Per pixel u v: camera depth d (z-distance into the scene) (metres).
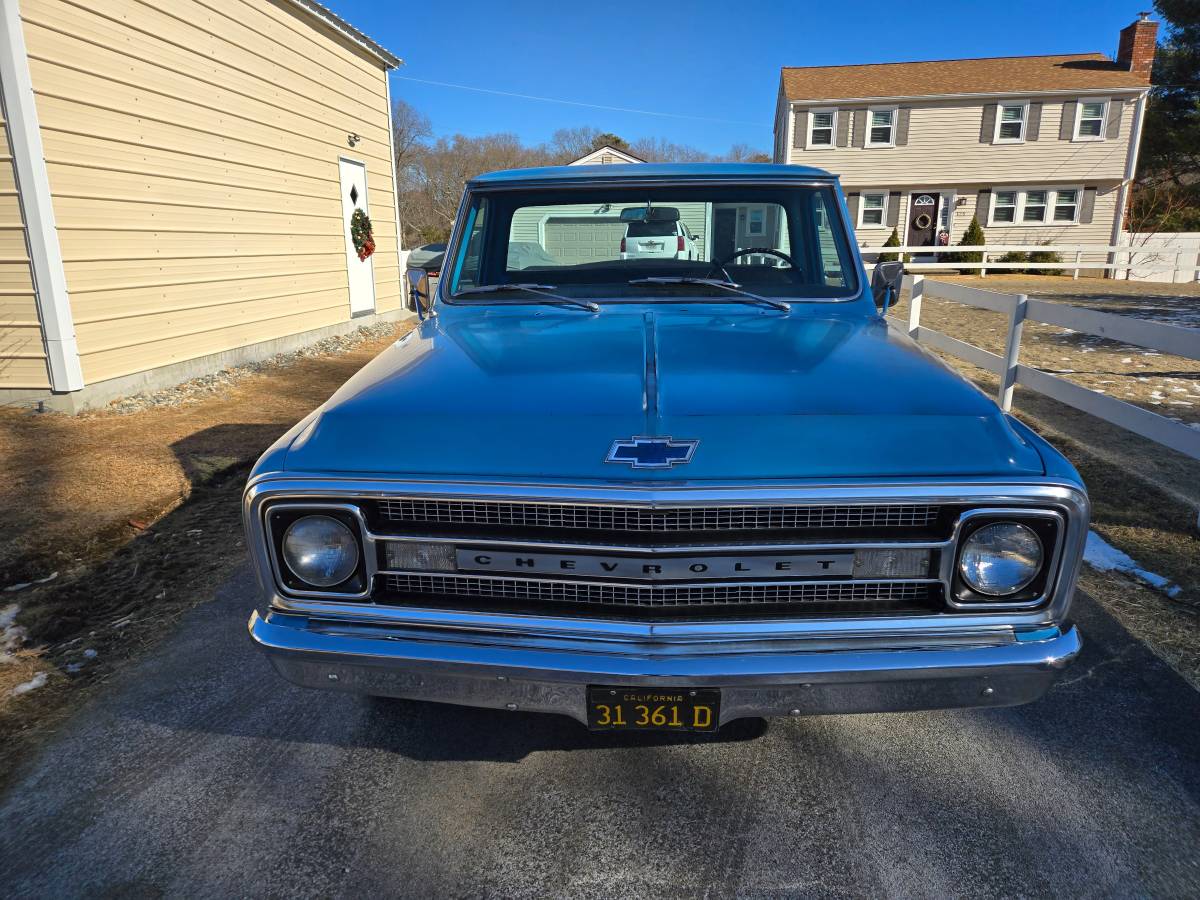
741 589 1.91
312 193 10.39
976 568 1.88
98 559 3.97
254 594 3.62
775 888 2.01
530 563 1.92
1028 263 23.34
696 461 1.85
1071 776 2.38
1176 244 24.95
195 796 2.35
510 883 2.04
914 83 25.53
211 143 8.15
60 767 2.47
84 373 6.61
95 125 6.55
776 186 3.17
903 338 2.59
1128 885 1.99
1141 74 24.62
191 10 7.73
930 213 26.02
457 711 2.78
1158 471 5.18
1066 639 1.93
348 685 2.06
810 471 1.84
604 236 3.20
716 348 2.37
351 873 2.07
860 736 2.60
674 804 2.31
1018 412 6.82
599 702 1.95
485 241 3.22
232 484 5.09
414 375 2.26
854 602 1.93
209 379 8.09
